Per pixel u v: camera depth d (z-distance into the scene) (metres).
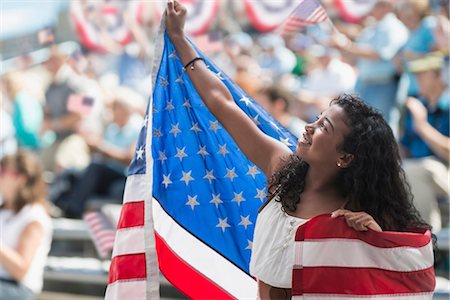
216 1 25.31
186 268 10.95
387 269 8.76
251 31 30.77
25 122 27.89
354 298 8.66
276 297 9.19
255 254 9.32
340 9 24.86
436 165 18.97
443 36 22.20
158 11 27.97
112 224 18.23
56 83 28.05
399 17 23.20
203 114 10.98
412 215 9.41
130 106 25.55
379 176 9.16
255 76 25.14
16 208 17.33
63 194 24.91
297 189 9.30
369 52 23.22
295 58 27.61
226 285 10.87
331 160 9.17
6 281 16.80
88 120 27.48
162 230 10.85
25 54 29.56
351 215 8.73
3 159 17.44
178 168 10.97
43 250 17.41
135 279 10.16
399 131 20.61
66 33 28.86
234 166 10.95
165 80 10.93
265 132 10.84
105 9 28.02
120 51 28.81
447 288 17.06
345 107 9.23
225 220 10.93
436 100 20.36
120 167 24.56
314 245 8.77
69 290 22.52
